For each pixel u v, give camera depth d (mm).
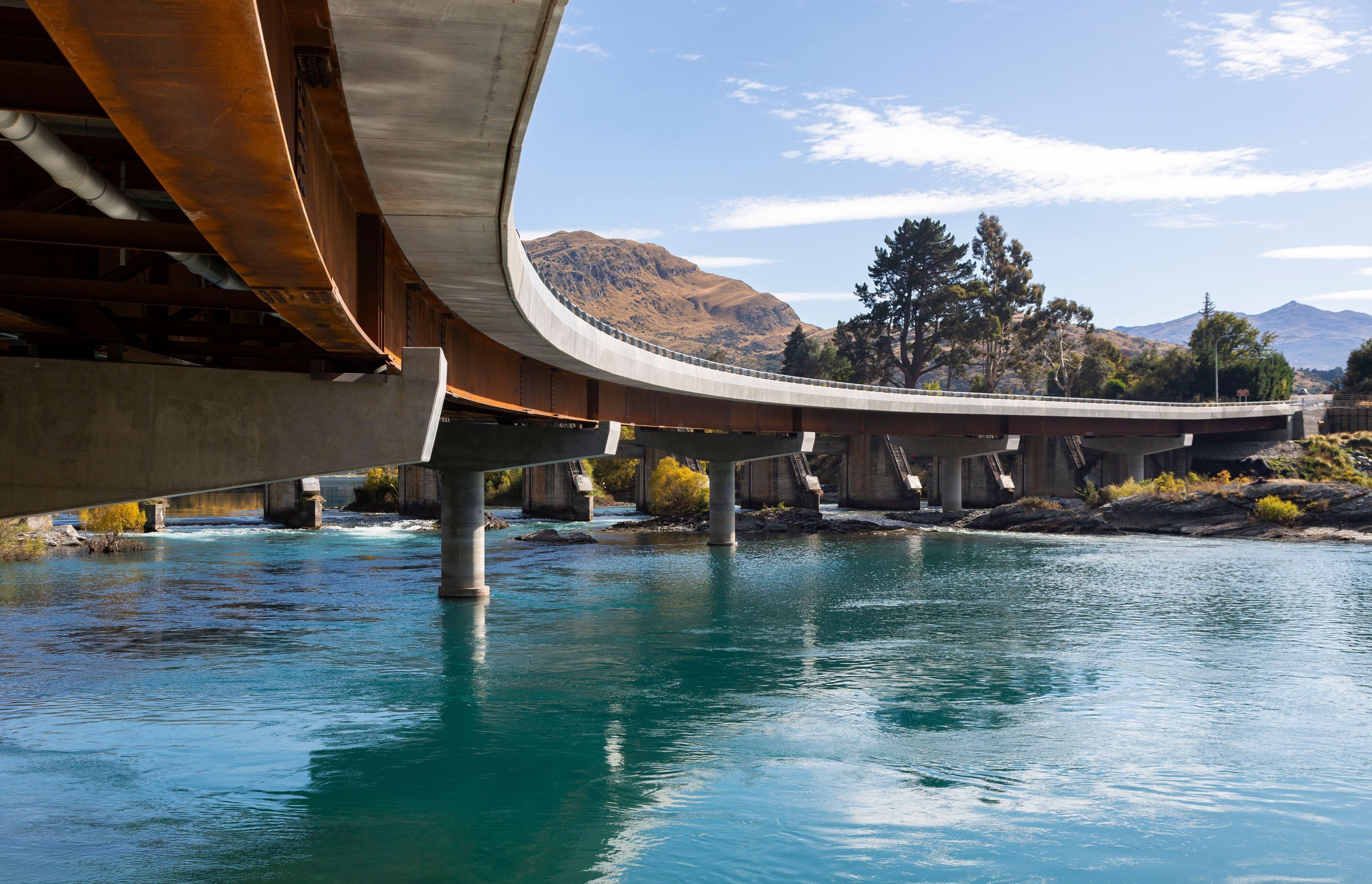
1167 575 55688
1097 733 24391
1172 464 118312
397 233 18891
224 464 18281
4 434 17500
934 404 88750
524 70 10617
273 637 36406
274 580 52188
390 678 30094
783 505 104938
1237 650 34594
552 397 45562
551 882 16062
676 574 56438
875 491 109875
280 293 13125
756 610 43375
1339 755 22672
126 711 26109
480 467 46375
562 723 25312
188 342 19656
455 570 46250
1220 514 81938
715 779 21078
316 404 18734
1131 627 39094
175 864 16734
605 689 28875
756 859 16984
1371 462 103625
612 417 55125
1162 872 16500
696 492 96938
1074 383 167250
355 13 9273
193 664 31688
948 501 99875
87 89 8195
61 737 23766
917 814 19094
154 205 14305
